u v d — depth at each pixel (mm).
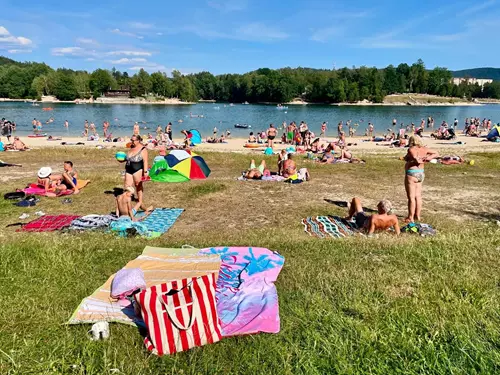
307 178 14688
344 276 5648
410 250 6863
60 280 5594
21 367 3711
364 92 150125
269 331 4297
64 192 11844
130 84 148375
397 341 4090
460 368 3645
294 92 153750
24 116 67625
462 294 5137
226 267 6070
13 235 8086
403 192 12781
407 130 52938
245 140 37500
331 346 4016
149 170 14914
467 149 26672
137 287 4949
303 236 8102
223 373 3697
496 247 7117
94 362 3826
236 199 11711
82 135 41625
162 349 4012
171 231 8641
